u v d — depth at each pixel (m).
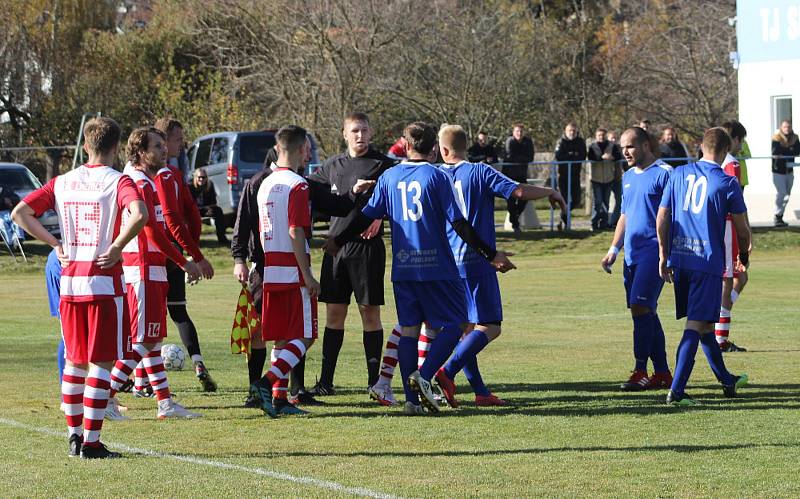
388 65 130.50
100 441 24.70
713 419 27.11
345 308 32.25
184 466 22.25
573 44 152.38
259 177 30.27
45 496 19.75
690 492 19.80
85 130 24.06
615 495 19.59
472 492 19.86
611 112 152.62
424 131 28.67
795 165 88.38
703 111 147.25
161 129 30.58
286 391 28.91
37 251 84.50
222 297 62.41
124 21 163.62
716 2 154.88
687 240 29.72
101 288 23.42
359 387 33.66
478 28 135.50
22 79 139.12
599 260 79.44
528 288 64.75
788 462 22.22
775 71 99.81
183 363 37.75
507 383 33.47
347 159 32.44
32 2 139.88
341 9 125.88
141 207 23.39
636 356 32.38
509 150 88.00
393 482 20.67
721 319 39.94
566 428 26.08
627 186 33.19
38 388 33.03
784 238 85.25
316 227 100.06
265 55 130.00
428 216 28.16
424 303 28.38
